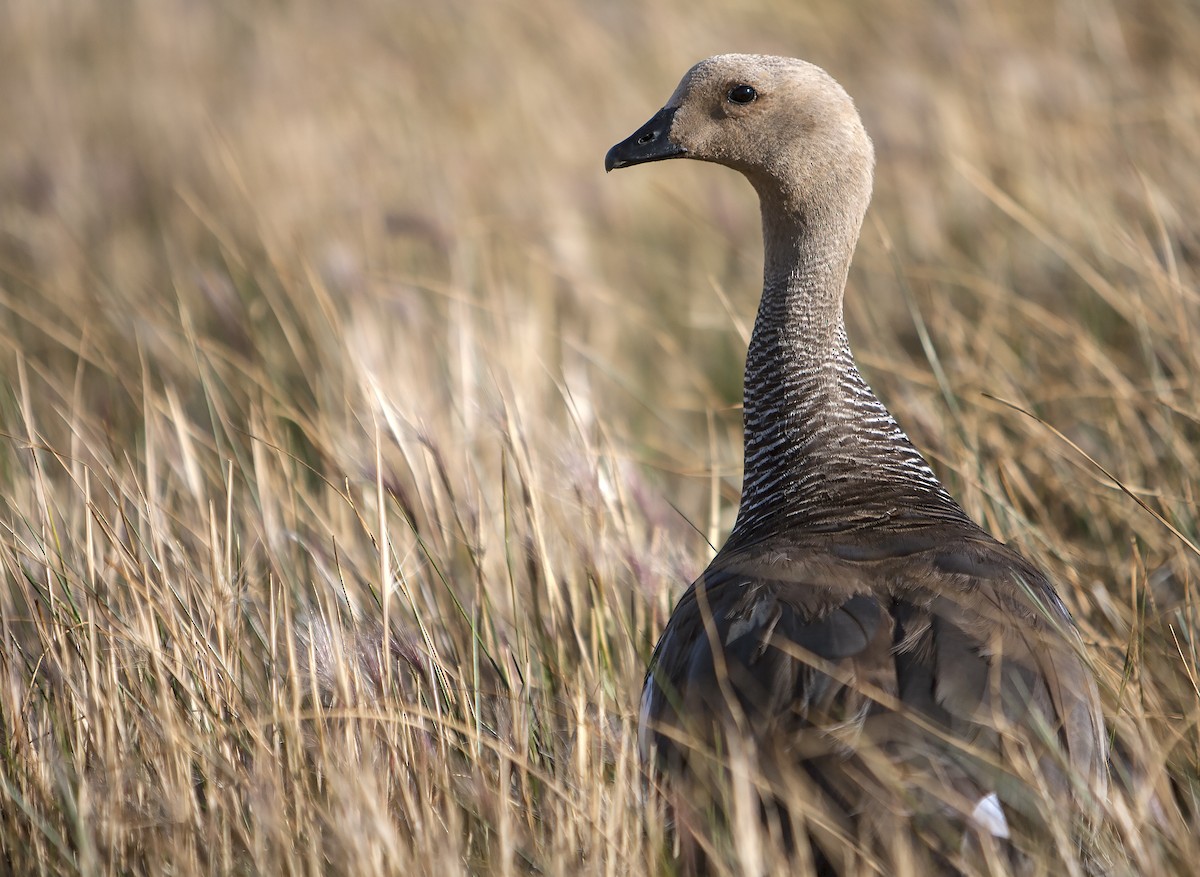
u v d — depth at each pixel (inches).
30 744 330.0
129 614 363.6
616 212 718.5
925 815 260.2
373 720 328.8
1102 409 473.4
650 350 631.8
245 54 1013.8
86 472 395.2
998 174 615.5
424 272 669.9
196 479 408.8
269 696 346.0
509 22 903.1
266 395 486.6
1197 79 608.4
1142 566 383.9
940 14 738.8
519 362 495.5
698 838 270.1
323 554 404.8
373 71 903.7
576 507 413.7
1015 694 281.0
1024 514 427.8
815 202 367.9
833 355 362.0
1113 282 515.5
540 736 345.7
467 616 363.9
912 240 611.5
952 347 503.8
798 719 276.7
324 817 305.4
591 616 379.9
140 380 553.3
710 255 690.2
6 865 314.5
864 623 290.5
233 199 759.7
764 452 364.5
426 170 760.3
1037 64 646.5
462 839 308.0
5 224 753.6
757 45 798.5
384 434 439.2
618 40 847.1
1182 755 337.1
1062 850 261.1
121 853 306.2
